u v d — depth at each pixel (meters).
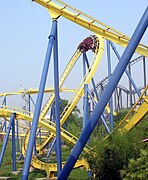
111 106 38.50
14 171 36.81
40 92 22.23
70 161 14.75
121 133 20.52
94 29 26.11
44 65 23.27
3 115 38.97
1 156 35.66
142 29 13.66
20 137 69.50
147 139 19.62
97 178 19.50
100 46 42.59
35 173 35.66
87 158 20.81
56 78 23.39
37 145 52.53
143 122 27.03
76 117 95.31
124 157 18.50
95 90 44.03
